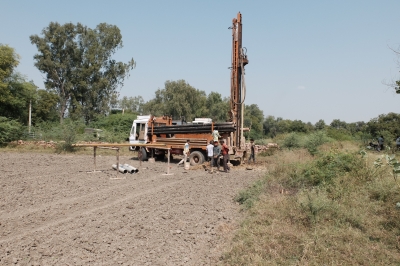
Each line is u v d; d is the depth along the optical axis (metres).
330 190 9.91
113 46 58.56
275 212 8.45
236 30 19.36
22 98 39.84
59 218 8.73
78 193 11.73
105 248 6.66
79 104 55.66
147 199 10.88
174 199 10.92
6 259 6.04
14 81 39.31
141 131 22.70
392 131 36.91
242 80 19.23
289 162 14.69
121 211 9.36
